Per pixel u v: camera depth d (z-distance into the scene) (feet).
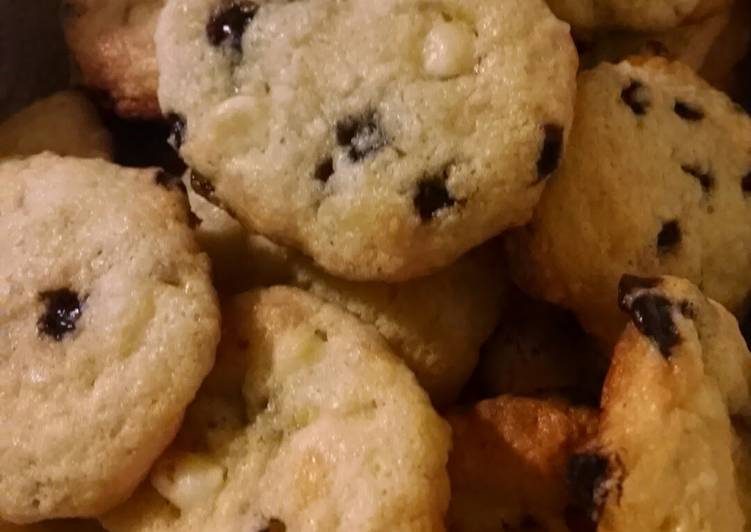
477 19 0.52
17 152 0.67
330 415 0.50
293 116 0.53
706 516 0.47
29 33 0.74
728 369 0.51
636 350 0.50
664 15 0.64
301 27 0.53
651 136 0.58
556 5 0.63
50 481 0.51
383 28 0.53
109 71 0.69
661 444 0.47
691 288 0.51
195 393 0.52
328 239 0.52
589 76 0.58
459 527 0.54
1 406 0.52
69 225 0.55
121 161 0.70
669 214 0.57
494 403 0.55
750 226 0.59
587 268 0.56
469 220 0.51
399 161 0.51
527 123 0.51
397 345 0.57
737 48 0.71
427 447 0.49
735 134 0.61
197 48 0.55
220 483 0.52
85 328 0.53
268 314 0.54
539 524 0.54
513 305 0.62
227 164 0.54
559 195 0.56
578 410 0.55
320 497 0.48
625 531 0.47
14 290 0.54
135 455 0.51
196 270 0.54
